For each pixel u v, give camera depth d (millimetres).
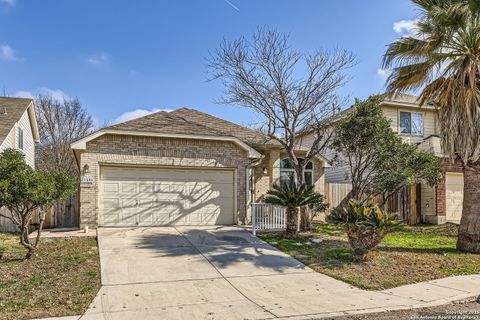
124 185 13602
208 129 15109
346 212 9281
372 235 9117
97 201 13180
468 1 9492
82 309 5789
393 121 19484
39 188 8297
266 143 15969
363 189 13914
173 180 14180
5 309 5688
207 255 9453
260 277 7812
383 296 6652
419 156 13992
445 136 10594
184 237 11625
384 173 13578
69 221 14625
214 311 5816
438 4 9977
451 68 10406
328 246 10820
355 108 13742
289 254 9812
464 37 9938
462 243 10594
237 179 14875
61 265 8328
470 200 10547
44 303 5984
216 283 7344
